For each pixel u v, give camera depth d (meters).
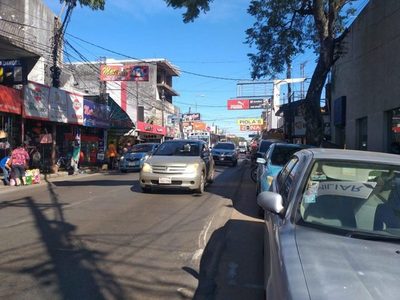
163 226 9.35
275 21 20.34
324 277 2.90
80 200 12.88
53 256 7.01
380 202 4.15
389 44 15.53
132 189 15.56
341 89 23.06
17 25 24.91
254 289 5.80
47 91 22.78
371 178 4.37
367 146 18.16
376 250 3.35
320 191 4.25
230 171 26.30
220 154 32.91
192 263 6.84
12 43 18.53
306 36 21.08
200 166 14.45
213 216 10.62
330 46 17.22
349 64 21.19
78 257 6.97
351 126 20.80
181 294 5.55
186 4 14.12
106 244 7.79
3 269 6.36
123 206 11.80
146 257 7.07
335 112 24.05
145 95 56.69
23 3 26.44
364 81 18.61
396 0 14.86
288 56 21.23
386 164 4.47
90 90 46.47
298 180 4.41
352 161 4.51
